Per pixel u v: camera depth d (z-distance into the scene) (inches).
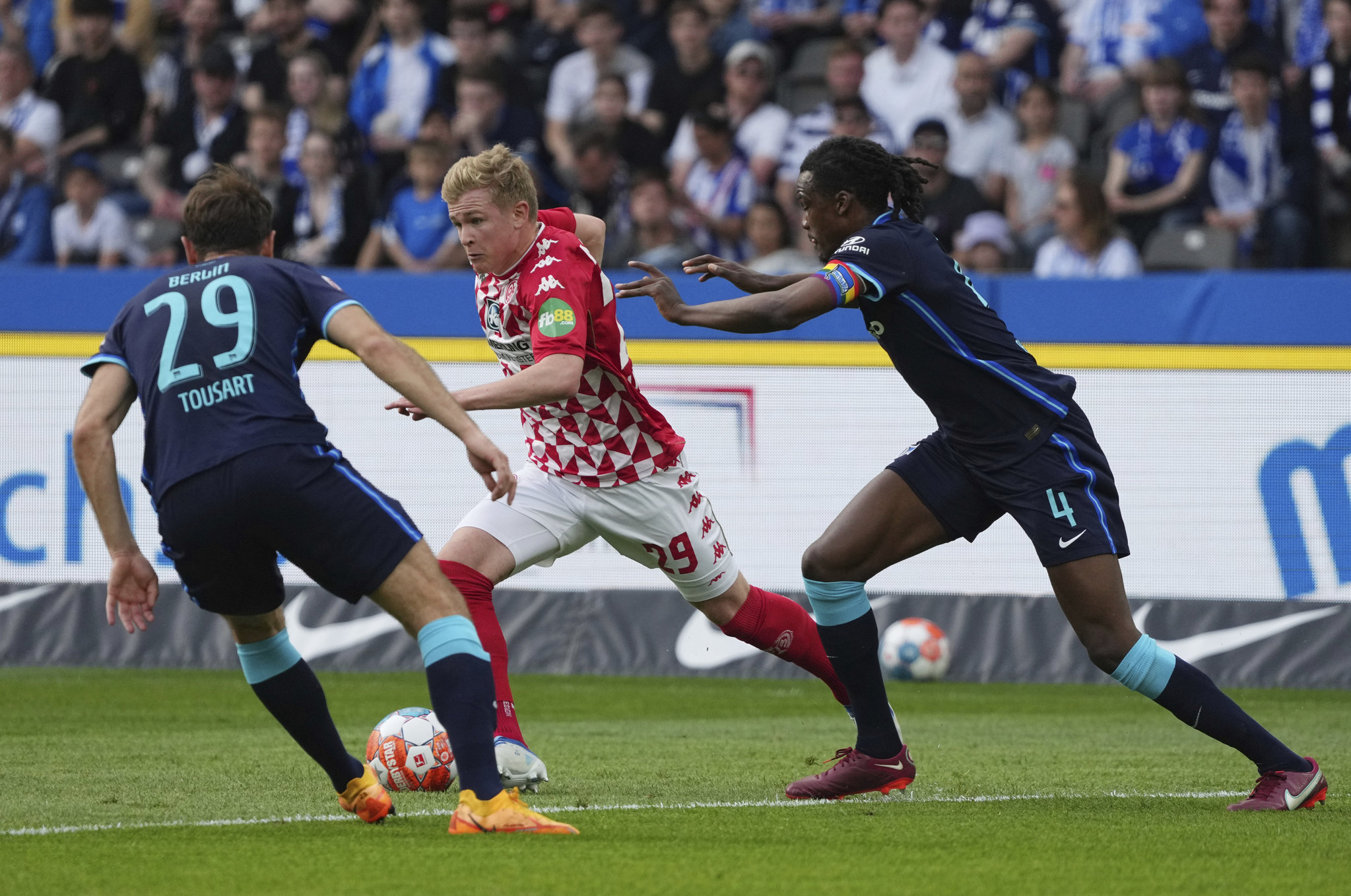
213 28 1894.7
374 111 1814.7
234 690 1154.0
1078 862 481.7
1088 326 1250.0
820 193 618.5
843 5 1888.5
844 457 1272.1
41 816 576.7
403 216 1617.9
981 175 1641.2
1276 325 1222.3
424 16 1833.2
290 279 496.1
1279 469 1221.1
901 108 1702.8
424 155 1600.6
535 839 505.4
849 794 642.8
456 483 1294.3
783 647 700.7
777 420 1280.8
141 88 1873.8
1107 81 1731.1
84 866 464.1
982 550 1266.0
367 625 1300.4
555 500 673.6
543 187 1721.2
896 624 1270.9
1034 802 626.8
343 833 525.3
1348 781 705.0
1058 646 1240.8
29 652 1300.4
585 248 663.8
